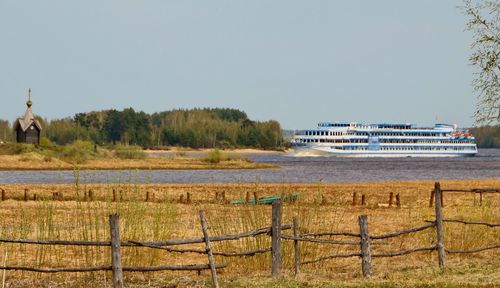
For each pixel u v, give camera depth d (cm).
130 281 5688
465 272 6009
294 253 6038
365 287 5312
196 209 11469
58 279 5878
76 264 6406
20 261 6575
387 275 5934
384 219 10600
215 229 8138
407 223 10000
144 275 6000
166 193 15912
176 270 5869
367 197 15950
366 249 5912
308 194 15562
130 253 6328
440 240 6362
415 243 7762
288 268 6238
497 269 6125
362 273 5938
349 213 11469
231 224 8650
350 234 6000
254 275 5912
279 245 5709
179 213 10625
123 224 7831
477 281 5544
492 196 15562
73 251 7056
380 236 6038
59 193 14388
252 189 17825
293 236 5834
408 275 5912
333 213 11150
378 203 14238
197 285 5500
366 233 5938
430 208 12175
